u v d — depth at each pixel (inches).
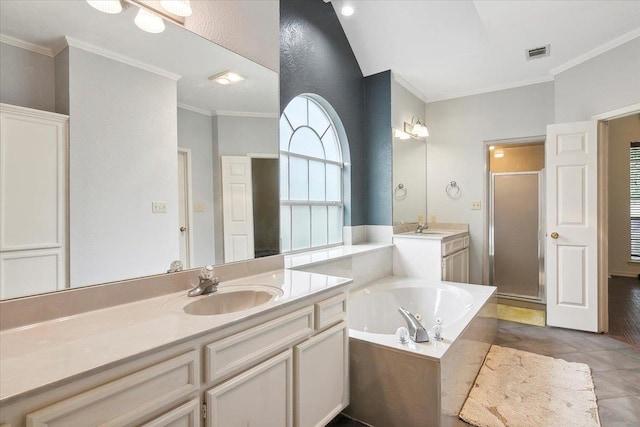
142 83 59.1
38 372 31.2
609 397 82.1
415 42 131.8
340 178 143.9
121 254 55.2
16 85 45.2
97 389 32.8
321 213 133.3
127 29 56.9
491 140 162.9
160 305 53.9
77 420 31.6
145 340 38.9
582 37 113.1
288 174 117.6
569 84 131.7
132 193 57.3
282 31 106.4
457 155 171.2
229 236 73.5
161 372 37.9
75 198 50.3
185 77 66.2
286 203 116.5
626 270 220.2
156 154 61.1
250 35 79.6
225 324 45.0
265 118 82.6
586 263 124.3
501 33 112.1
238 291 64.4
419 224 164.6
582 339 118.6
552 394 83.1
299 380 57.3
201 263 67.9
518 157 182.4
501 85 159.5
